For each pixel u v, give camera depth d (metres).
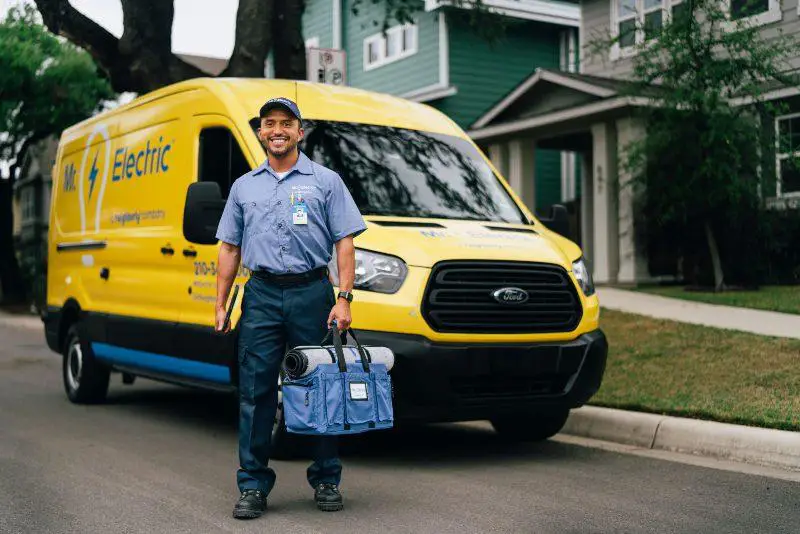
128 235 8.71
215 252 7.32
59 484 6.00
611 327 12.17
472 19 17.02
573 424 8.00
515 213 7.59
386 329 6.23
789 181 17.69
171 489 5.86
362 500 5.56
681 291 15.98
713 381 8.80
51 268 10.69
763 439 6.64
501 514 5.23
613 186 17.00
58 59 30.38
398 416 6.27
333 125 7.63
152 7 13.52
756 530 4.90
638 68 15.52
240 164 7.22
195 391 11.16
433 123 8.21
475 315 6.37
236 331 6.93
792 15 16.97
